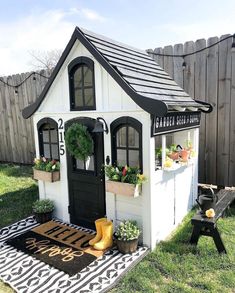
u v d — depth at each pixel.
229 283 2.68
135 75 3.48
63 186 4.11
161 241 3.54
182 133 4.57
